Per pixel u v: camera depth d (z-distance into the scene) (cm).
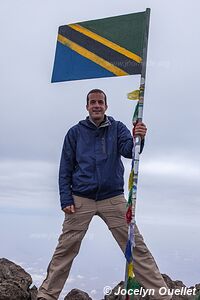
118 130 357
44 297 347
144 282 345
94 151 351
